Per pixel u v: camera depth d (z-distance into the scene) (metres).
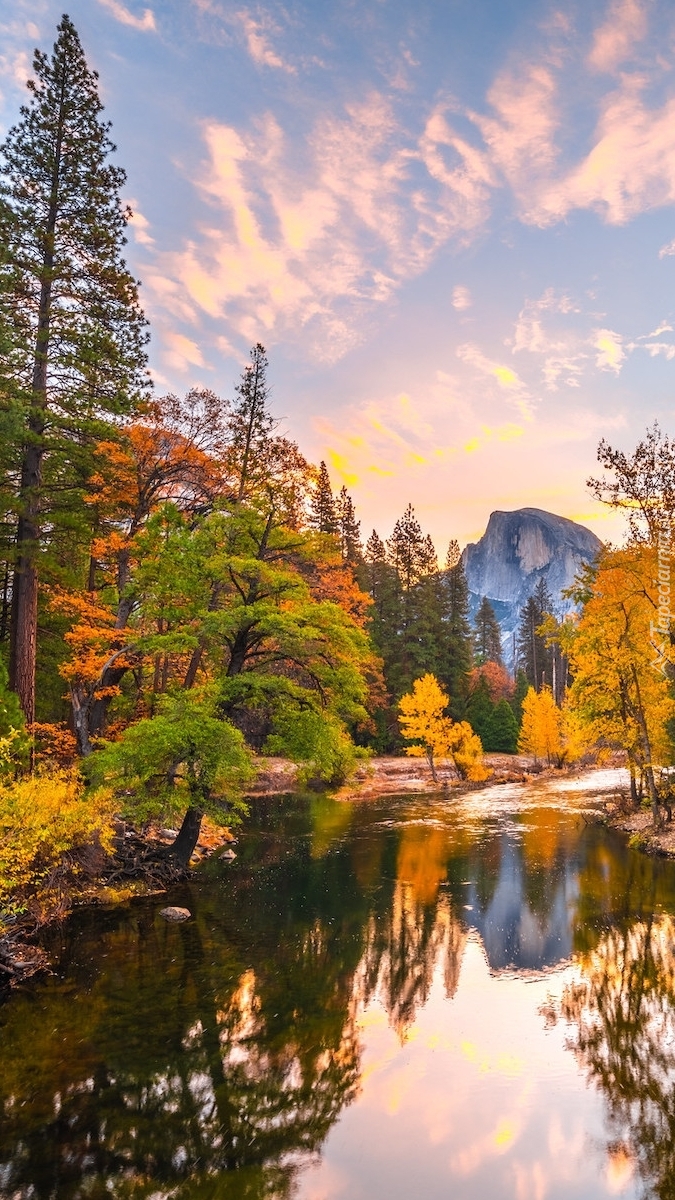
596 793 39.47
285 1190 6.62
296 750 18.73
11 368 19.22
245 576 19.75
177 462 22.61
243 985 11.73
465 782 45.50
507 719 65.56
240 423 24.53
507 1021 10.41
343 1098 8.29
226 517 19.91
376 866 21.27
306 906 16.64
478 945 13.81
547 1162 7.09
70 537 22.25
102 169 21.48
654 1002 11.01
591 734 28.75
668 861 21.19
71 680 21.39
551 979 12.03
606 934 14.35
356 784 32.38
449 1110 8.04
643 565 25.75
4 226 19.70
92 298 21.14
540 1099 8.27
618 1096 8.34
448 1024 10.30
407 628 66.81
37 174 20.94
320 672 19.41
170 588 19.58
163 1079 8.66
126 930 14.62
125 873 17.97
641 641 26.00
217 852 23.39
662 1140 7.46
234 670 19.58
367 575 68.06
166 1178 6.82
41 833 12.86
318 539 20.73
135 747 16.95
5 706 16.36
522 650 115.75
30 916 13.96
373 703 58.97
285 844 25.20
